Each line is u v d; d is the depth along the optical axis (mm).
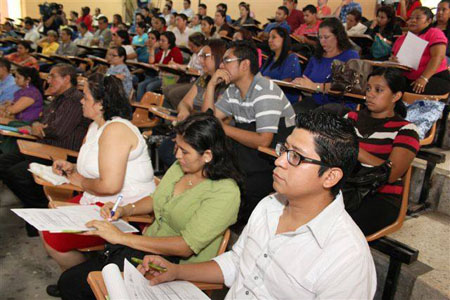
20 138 2906
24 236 2584
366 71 2518
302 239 1016
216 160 1475
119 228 1531
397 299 1632
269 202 1188
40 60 7039
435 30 2797
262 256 1086
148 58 6379
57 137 2711
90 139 2029
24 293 2031
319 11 5719
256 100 2068
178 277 1266
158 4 10961
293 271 995
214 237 1436
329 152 948
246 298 1108
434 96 2594
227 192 1444
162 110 3268
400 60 2846
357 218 1696
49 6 10281
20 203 3043
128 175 1862
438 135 2764
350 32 4594
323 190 1016
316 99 2934
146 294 1111
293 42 4512
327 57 3207
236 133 2006
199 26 7094
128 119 1994
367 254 971
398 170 1659
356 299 931
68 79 2807
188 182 1576
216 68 2742
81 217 1542
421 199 2285
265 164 2035
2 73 3918
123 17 11961
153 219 1797
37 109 3582
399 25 4352
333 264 944
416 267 1619
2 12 13391
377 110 1856
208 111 2223
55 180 1901
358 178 1527
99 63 5582
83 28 8789
